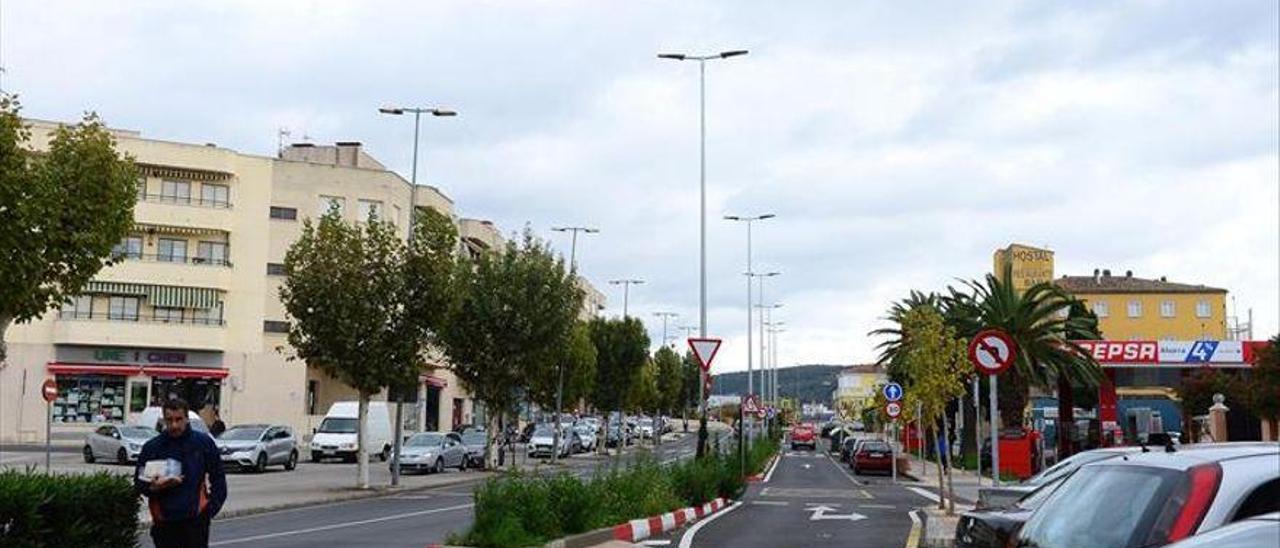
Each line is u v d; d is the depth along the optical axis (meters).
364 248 32.00
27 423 55.59
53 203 13.01
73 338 56.50
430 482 36.97
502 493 16.92
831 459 69.06
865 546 18.06
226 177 61.56
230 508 24.36
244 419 61.19
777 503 29.19
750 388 67.25
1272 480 5.71
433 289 32.28
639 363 73.56
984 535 8.94
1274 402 42.22
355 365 31.58
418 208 49.12
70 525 10.43
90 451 41.72
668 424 124.69
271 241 65.75
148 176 59.56
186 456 9.70
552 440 57.91
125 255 15.80
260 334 62.06
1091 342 49.84
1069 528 6.63
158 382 58.53
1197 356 48.75
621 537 18.50
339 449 49.12
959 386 24.81
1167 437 7.30
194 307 59.75
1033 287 46.12
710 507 26.19
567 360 57.81
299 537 18.66
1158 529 5.80
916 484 40.69
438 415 79.50
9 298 12.69
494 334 45.06
